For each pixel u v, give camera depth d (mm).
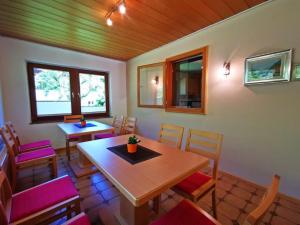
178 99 3062
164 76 3084
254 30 1848
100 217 1453
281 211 1551
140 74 3752
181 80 2990
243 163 2062
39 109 3107
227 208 1592
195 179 1396
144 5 1729
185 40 2639
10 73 2654
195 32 2449
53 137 3176
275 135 1771
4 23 2105
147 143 1687
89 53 3484
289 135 1674
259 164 1919
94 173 2318
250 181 2008
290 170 1689
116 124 3410
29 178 2172
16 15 1904
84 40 2734
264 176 1887
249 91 1940
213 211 1442
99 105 3955
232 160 2172
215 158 1441
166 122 3158
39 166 2531
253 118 1930
